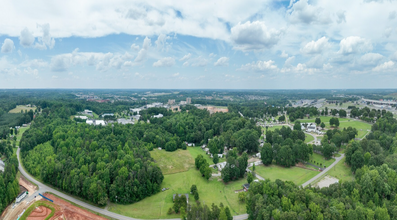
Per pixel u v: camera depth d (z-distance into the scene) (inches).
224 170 6879.9
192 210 4581.7
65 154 7647.6
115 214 5408.5
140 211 5536.4
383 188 5216.5
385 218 4234.7
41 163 7145.7
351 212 4288.9
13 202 5753.0
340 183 5585.6
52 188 6446.9
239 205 5689.0
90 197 5777.6
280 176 7263.8
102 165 6471.5
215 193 6309.1
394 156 6648.6
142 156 7568.9
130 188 5920.3
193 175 7298.2
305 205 4702.3
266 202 4891.7
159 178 6505.9
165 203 5841.5
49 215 5221.5
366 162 6934.1
